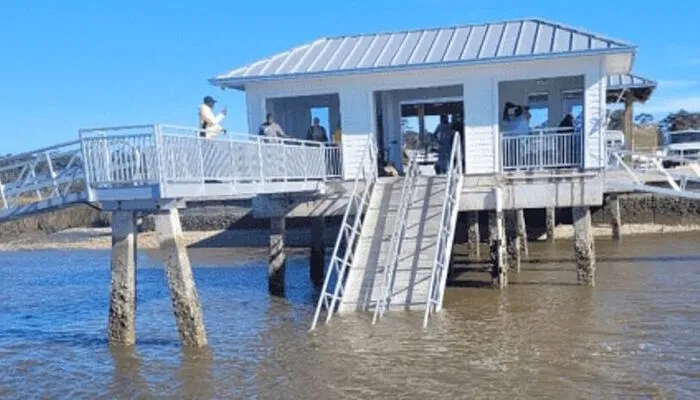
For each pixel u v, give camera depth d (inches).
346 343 466.6
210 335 521.7
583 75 647.8
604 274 723.4
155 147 404.5
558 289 645.3
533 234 1088.2
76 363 468.8
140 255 1225.4
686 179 734.5
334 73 689.0
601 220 1124.5
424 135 860.6
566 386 376.8
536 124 849.5
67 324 628.4
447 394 369.4
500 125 735.1
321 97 785.6
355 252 571.8
